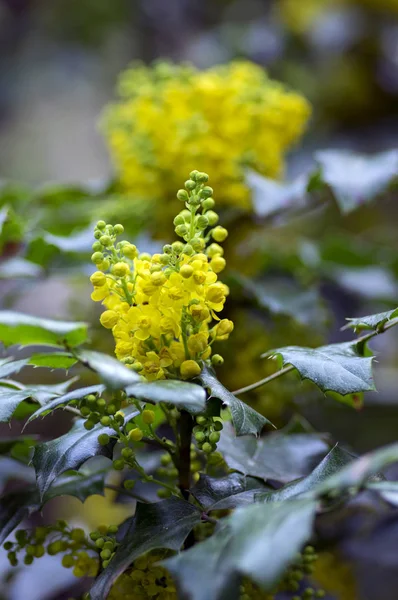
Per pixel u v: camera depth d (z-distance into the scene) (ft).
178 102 2.02
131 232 2.12
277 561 1.23
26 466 1.76
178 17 4.28
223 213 2.03
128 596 1.48
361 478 1.24
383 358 3.37
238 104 2.00
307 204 2.07
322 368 1.46
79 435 1.49
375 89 3.48
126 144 2.11
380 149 3.41
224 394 1.41
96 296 1.44
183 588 1.27
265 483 1.58
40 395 1.50
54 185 2.30
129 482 1.51
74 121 4.96
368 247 2.57
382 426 2.81
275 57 3.54
